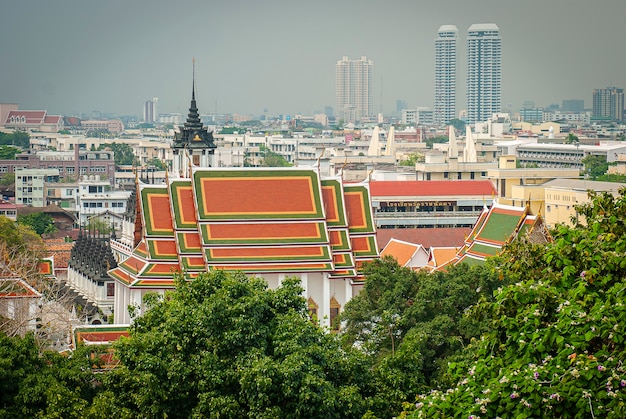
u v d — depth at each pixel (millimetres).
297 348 115938
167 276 191750
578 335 77812
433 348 145375
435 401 81062
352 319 160625
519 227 188000
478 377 81500
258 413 110562
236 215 196500
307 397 110250
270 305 125062
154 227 195750
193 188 197125
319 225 198125
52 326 161250
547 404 73375
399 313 158250
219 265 191625
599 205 99312
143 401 114312
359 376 117438
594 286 86312
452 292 151000
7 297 174375
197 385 115750
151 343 118125
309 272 194625
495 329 87688
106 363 137750
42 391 115188
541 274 97375
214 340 118000
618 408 70812
